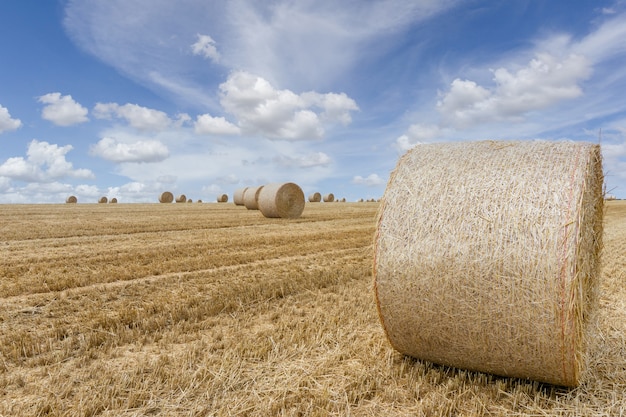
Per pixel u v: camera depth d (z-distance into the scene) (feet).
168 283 26.96
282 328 18.70
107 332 17.98
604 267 31.45
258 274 29.48
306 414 12.02
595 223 17.48
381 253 14.70
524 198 13.29
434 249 13.82
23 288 25.12
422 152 16.40
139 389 13.14
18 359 15.51
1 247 40.45
